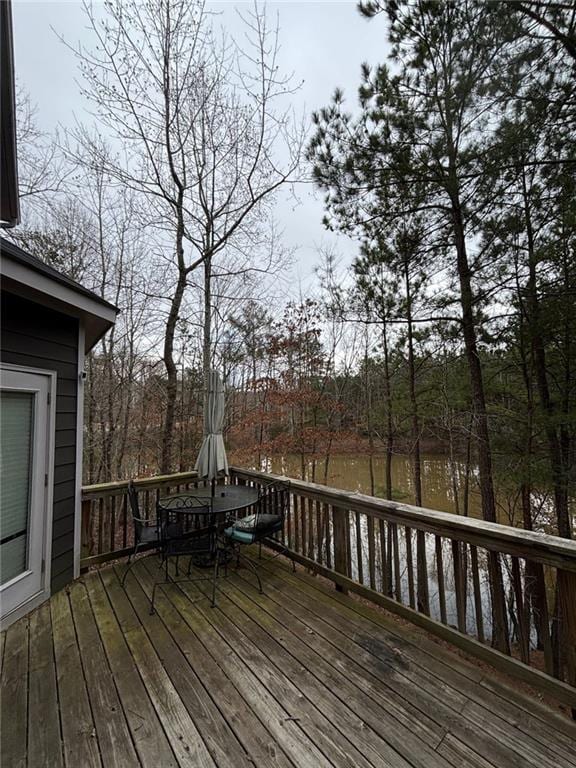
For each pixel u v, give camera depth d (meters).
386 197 5.23
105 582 3.03
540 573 1.76
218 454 3.46
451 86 3.94
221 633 2.29
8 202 2.65
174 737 1.54
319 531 3.09
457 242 5.30
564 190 4.22
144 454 10.08
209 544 2.98
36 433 2.79
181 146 6.06
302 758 1.44
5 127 2.48
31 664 2.01
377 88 4.79
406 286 6.64
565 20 3.17
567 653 1.64
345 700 1.73
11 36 2.29
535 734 1.54
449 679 1.87
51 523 2.85
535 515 6.37
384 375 10.00
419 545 2.29
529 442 5.71
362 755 1.45
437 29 4.20
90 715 1.66
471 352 5.55
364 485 11.97
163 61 5.63
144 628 2.36
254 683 1.85
